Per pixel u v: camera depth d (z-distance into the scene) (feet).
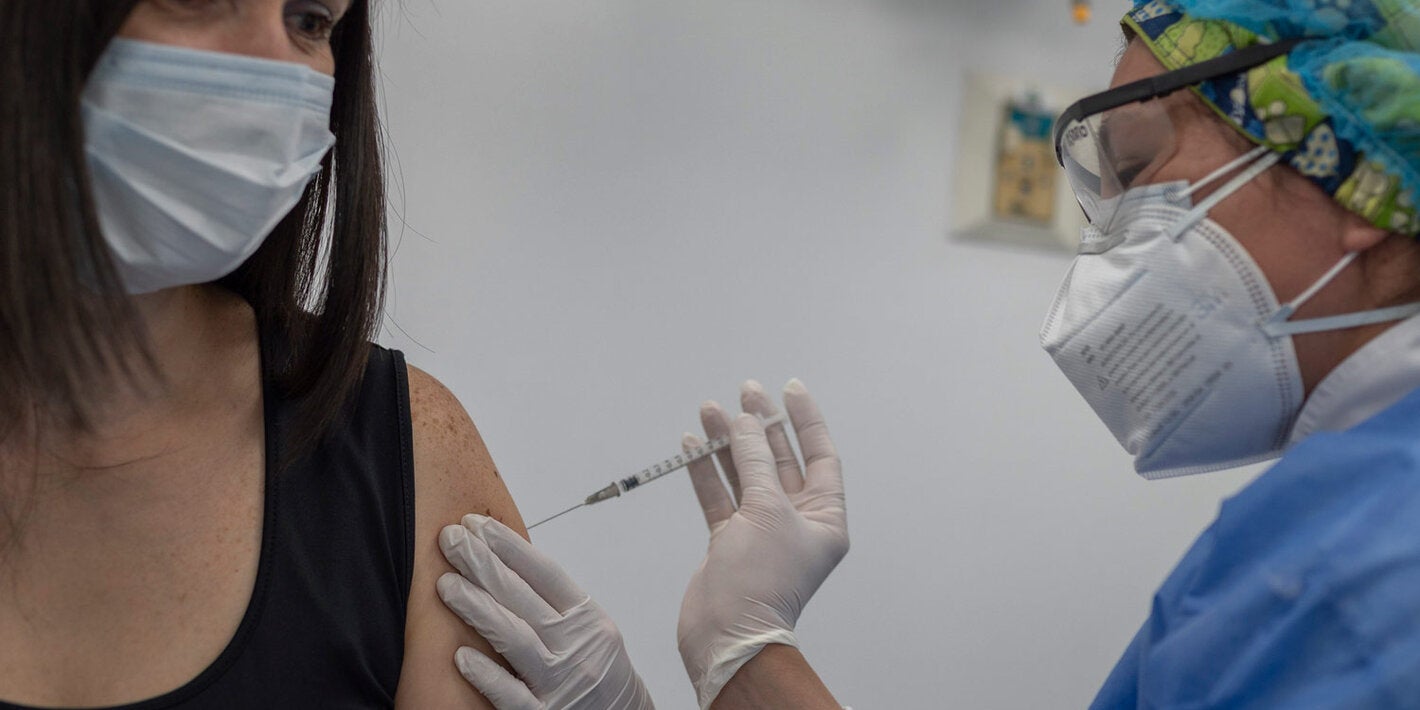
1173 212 3.76
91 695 3.35
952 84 11.26
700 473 5.76
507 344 9.46
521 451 9.52
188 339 3.74
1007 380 11.69
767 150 10.46
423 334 9.13
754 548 5.32
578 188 9.70
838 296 10.81
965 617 11.46
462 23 9.21
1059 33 11.82
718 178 10.27
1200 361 3.75
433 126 9.12
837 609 10.82
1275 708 2.89
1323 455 3.13
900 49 11.00
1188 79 3.69
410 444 4.09
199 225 3.39
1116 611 12.28
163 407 3.64
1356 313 3.55
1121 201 3.97
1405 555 2.75
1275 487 3.20
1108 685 3.88
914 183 11.12
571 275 9.69
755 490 5.46
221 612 3.54
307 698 3.58
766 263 10.49
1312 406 3.66
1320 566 2.90
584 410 9.75
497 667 4.06
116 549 3.48
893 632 11.07
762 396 5.93
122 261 3.39
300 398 3.88
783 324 10.57
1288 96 3.52
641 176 9.95
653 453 10.04
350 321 3.92
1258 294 3.62
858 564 10.90
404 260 9.05
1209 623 3.17
